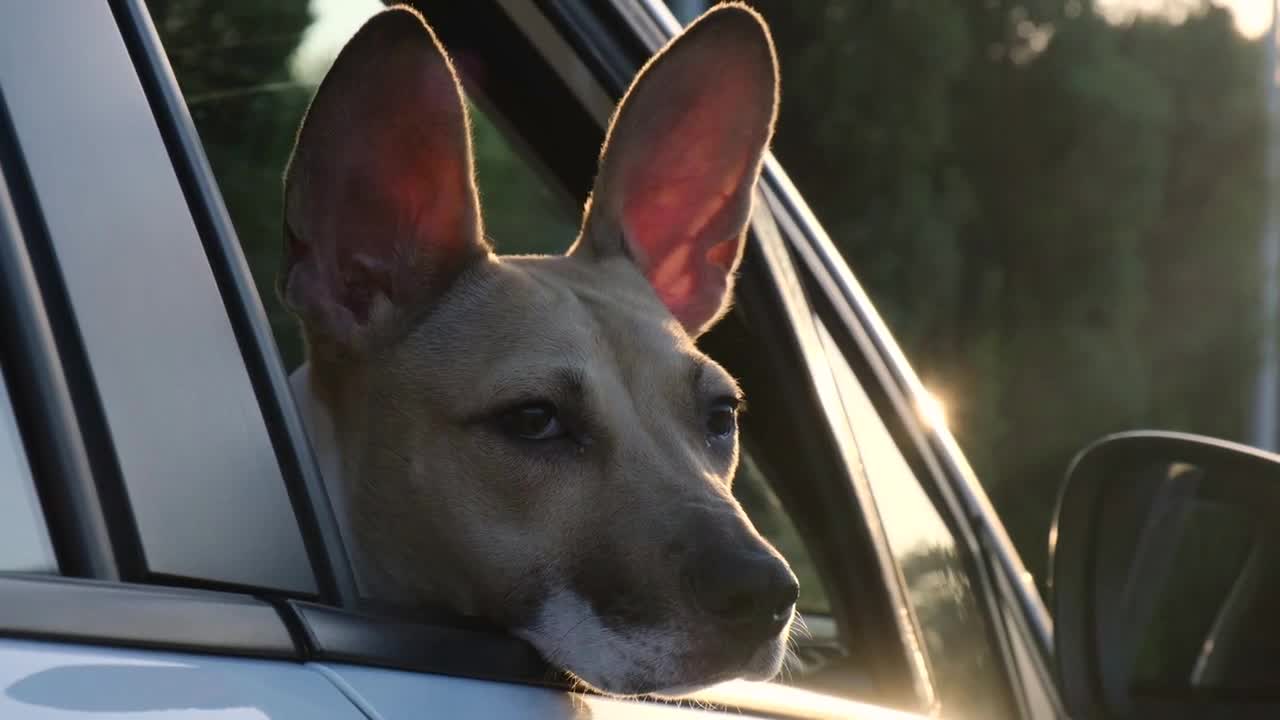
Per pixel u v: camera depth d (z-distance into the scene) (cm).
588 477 238
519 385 238
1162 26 2269
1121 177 1936
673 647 220
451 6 293
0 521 129
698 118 293
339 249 252
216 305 161
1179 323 2120
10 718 116
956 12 1772
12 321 137
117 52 163
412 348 248
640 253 296
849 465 270
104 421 141
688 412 254
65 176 148
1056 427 1819
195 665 134
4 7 151
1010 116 1886
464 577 236
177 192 162
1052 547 267
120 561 137
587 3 295
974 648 290
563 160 312
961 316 1841
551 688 184
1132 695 261
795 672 256
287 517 158
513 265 264
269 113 290
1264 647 259
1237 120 2209
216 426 154
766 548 229
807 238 311
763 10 1755
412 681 158
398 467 240
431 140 252
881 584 265
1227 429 2112
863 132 1733
